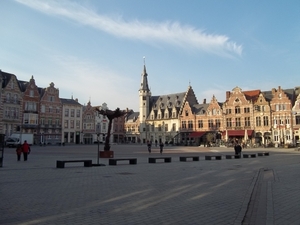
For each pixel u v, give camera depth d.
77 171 19.25
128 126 114.31
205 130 86.88
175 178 16.19
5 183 13.97
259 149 59.66
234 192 12.15
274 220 8.07
